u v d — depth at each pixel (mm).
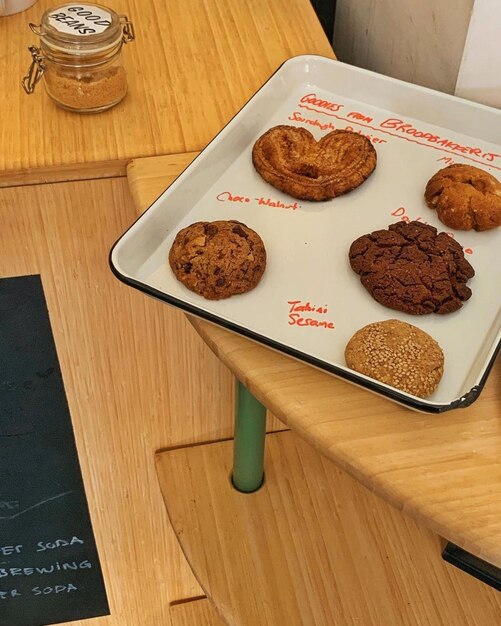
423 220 976
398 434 808
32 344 1146
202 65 1139
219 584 1195
